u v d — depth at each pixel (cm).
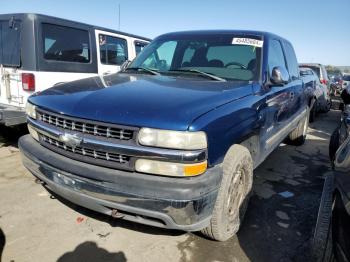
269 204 352
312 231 301
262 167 474
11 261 241
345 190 183
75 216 305
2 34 507
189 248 266
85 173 225
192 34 388
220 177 227
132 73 356
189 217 210
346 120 390
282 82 342
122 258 250
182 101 233
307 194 383
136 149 210
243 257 258
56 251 255
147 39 789
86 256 250
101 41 625
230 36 366
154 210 209
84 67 583
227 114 241
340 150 236
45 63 500
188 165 206
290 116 452
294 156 542
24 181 380
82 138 227
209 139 217
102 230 285
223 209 249
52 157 248
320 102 953
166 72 345
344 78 1742
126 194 212
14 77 500
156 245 267
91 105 234
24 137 292
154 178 210
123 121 214
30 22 479
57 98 260
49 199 337
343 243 169
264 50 346
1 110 454
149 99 235
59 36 527
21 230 280
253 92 300
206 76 320
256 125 295
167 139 205
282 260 257
